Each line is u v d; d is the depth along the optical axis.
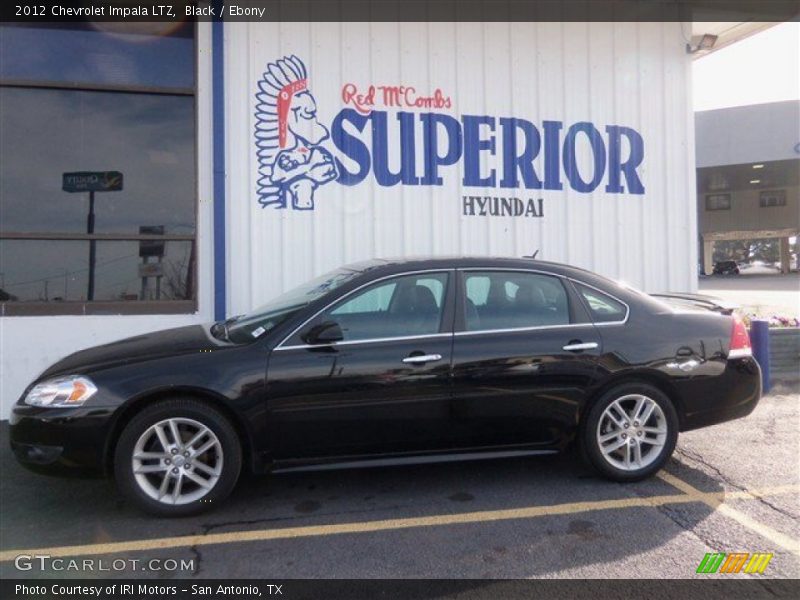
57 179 7.35
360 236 8.01
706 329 4.88
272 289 7.74
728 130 31.81
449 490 4.67
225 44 7.63
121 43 7.48
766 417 6.51
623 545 3.80
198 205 7.54
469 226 8.35
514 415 4.52
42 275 7.26
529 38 8.55
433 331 4.50
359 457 4.39
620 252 8.89
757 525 4.05
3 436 6.25
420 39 8.17
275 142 7.76
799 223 41.22
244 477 4.94
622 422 4.70
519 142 8.52
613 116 8.86
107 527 4.09
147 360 4.21
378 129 8.06
